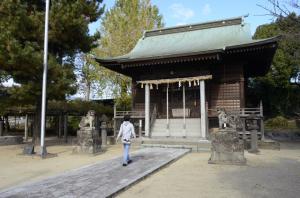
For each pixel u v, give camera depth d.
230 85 22.70
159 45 26.84
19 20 16.47
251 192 8.01
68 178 9.49
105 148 19.64
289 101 35.00
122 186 8.30
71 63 21.19
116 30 35.72
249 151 17.00
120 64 23.53
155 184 9.09
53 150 18.69
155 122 23.58
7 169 12.00
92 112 16.98
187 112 23.80
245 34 24.16
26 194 7.53
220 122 13.57
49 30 18.08
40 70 17.02
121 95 34.91
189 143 19.02
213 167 12.14
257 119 19.77
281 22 9.09
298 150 18.42
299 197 7.48
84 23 18.91
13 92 17.27
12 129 42.69
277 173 10.79
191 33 27.23
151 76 23.92
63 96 18.89
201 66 22.25
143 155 14.99
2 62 16.69
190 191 8.16
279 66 33.28
